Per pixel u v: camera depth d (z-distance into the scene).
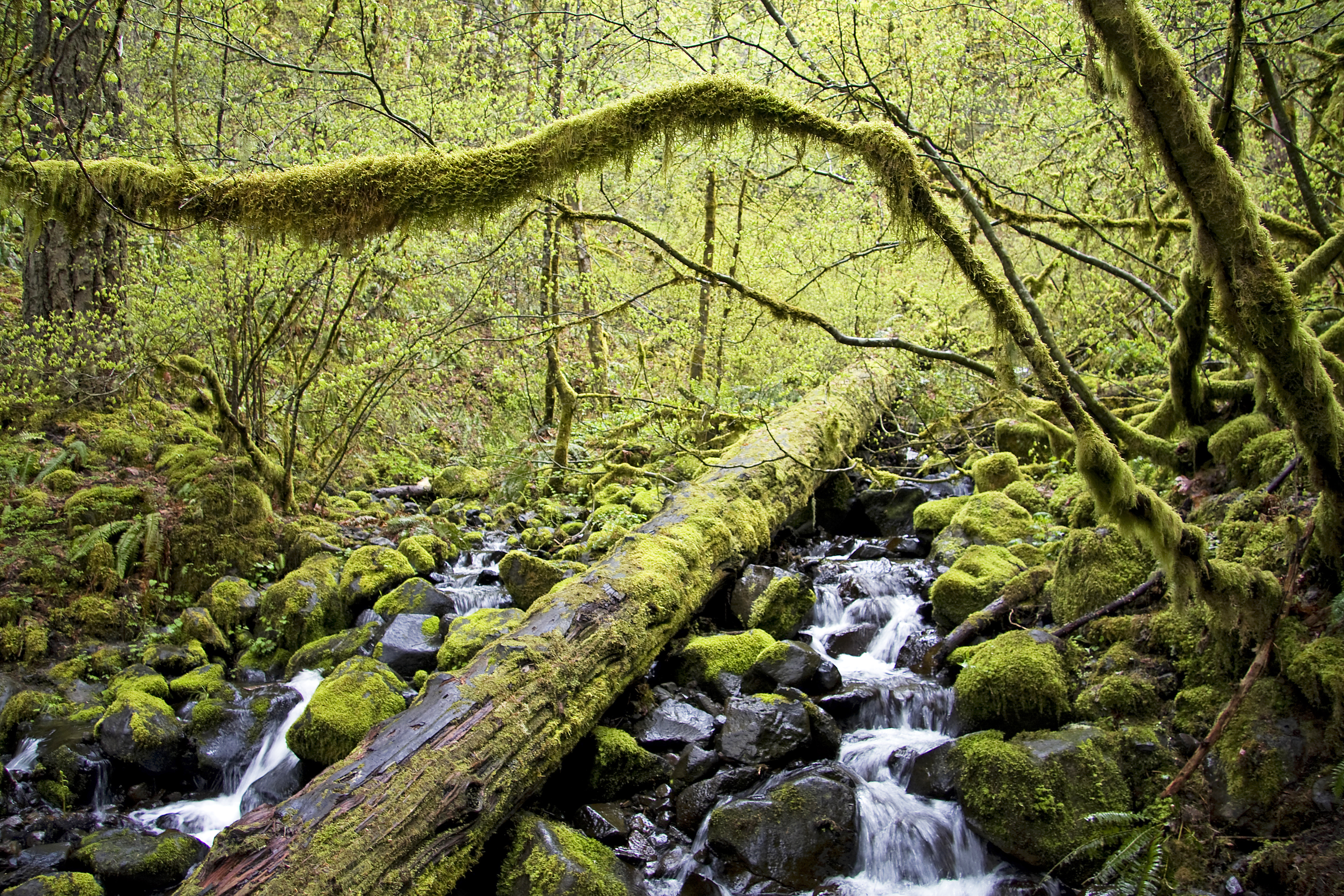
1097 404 3.46
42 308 7.12
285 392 8.00
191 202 3.04
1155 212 5.88
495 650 3.76
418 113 6.14
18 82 4.66
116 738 4.36
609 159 3.19
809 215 7.46
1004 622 4.75
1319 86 5.98
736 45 7.02
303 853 2.73
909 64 5.40
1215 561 3.44
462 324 7.53
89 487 6.27
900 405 9.26
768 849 3.49
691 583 4.84
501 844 3.34
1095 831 3.33
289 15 7.43
